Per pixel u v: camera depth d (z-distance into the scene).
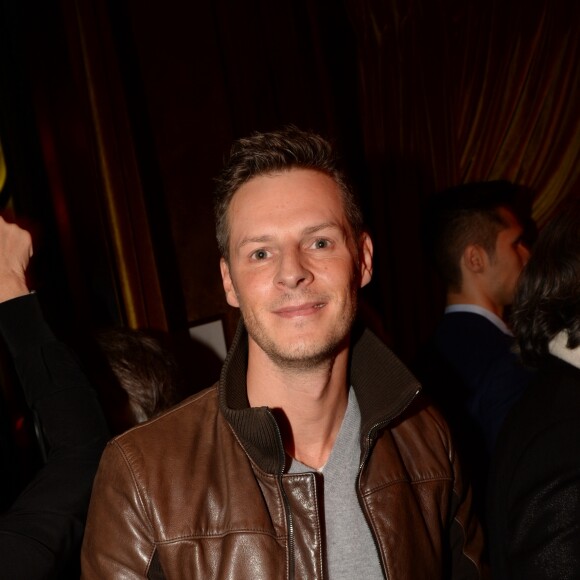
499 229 2.21
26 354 1.38
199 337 2.45
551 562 1.21
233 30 2.60
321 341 1.14
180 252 2.45
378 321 2.42
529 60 3.28
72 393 1.37
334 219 1.18
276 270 1.14
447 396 2.06
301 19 2.82
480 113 3.27
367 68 3.07
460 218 2.23
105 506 1.17
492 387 1.99
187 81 2.47
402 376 1.21
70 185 2.22
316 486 1.17
